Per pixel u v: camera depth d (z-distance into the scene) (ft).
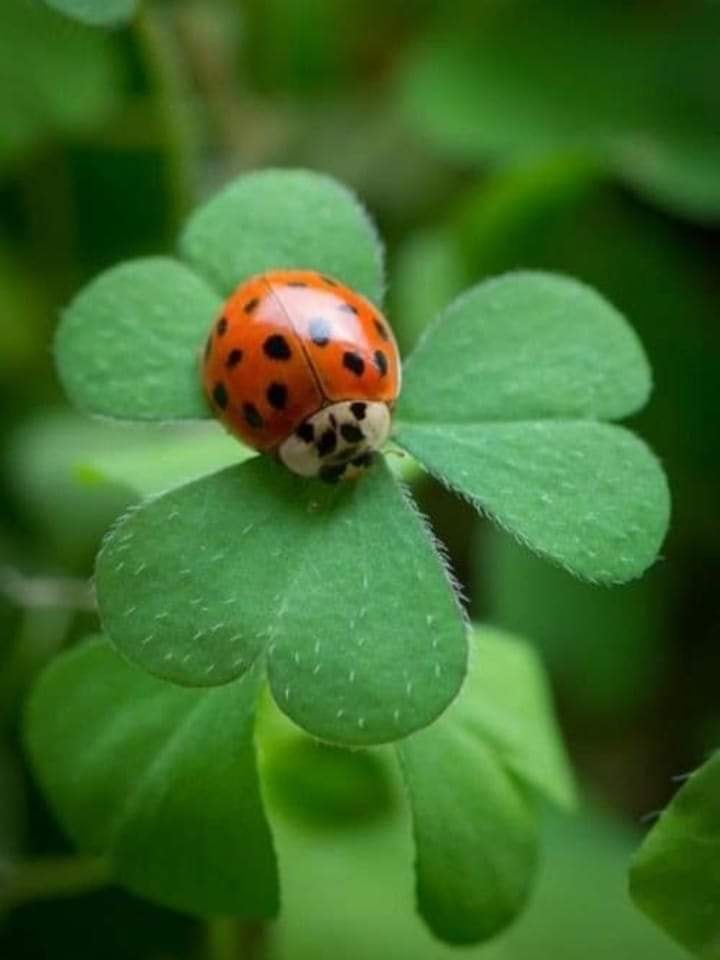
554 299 0.26
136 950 0.34
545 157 0.37
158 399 0.26
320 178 0.27
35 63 0.37
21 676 0.35
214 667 0.24
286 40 0.42
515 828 0.27
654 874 0.24
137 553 0.24
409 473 0.28
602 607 0.36
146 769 0.26
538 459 0.25
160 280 0.26
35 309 0.39
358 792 0.29
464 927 0.26
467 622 0.24
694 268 0.39
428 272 0.38
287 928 0.31
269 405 0.24
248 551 0.24
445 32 0.41
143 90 0.38
